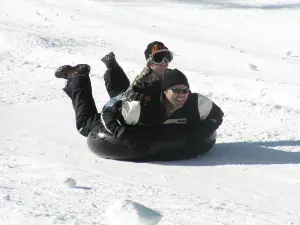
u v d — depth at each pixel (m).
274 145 19.48
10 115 22.89
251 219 11.16
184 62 35.41
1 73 31.48
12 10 52.22
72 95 18.53
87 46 38.53
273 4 56.19
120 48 38.88
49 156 17.00
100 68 33.03
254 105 25.56
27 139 19.23
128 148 16.89
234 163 16.97
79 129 18.22
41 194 12.12
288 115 24.02
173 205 12.03
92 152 17.62
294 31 44.31
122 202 9.53
